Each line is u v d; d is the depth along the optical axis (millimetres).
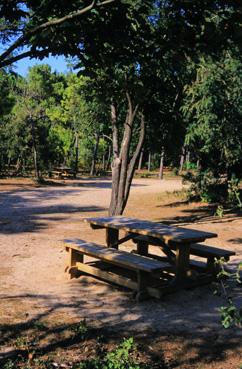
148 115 15422
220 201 22125
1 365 4715
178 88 15578
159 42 4105
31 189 30141
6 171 45812
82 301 7121
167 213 19281
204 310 6848
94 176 50375
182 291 7582
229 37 3955
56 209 20062
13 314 6355
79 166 62750
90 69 4441
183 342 5543
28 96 40719
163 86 13594
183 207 21219
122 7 3895
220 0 3758
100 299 7266
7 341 5402
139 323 6195
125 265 7469
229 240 12891
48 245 11414
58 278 8383
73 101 49625
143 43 4188
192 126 17219
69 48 4035
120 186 15352
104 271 7973
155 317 6477
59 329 5840
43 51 3924
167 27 4000
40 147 43375
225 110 16609
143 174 55594
